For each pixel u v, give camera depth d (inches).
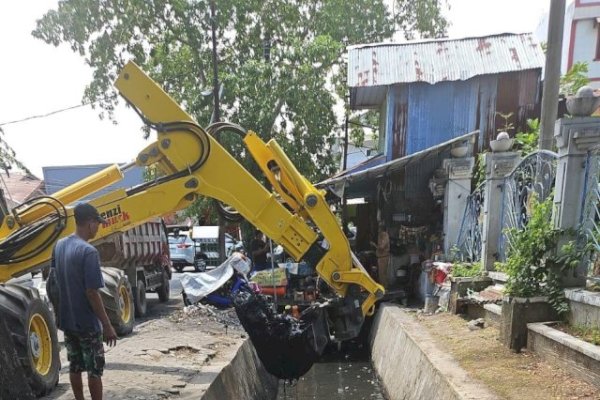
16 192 809.5
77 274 148.6
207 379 200.7
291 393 309.6
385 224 461.4
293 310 370.6
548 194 227.5
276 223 179.8
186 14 605.9
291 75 595.2
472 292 283.6
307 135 646.5
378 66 488.1
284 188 183.2
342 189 402.9
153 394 177.9
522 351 201.0
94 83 631.8
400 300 400.5
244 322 173.9
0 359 137.2
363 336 423.2
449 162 375.2
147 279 439.2
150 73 648.4
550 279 202.1
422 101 475.5
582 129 191.0
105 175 204.4
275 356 174.1
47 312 190.2
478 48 486.3
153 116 182.4
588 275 195.5
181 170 183.0
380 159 491.2
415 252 442.3
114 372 207.8
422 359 214.8
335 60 631.8
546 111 258.5
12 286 178.4
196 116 586.9
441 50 494.0
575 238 196.9
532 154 242.7
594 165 189.5
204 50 624.4
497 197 286.8
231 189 182.9
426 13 716.0
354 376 345.7
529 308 202.1
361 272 176.9
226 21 603.8
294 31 654.5
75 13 597.9
